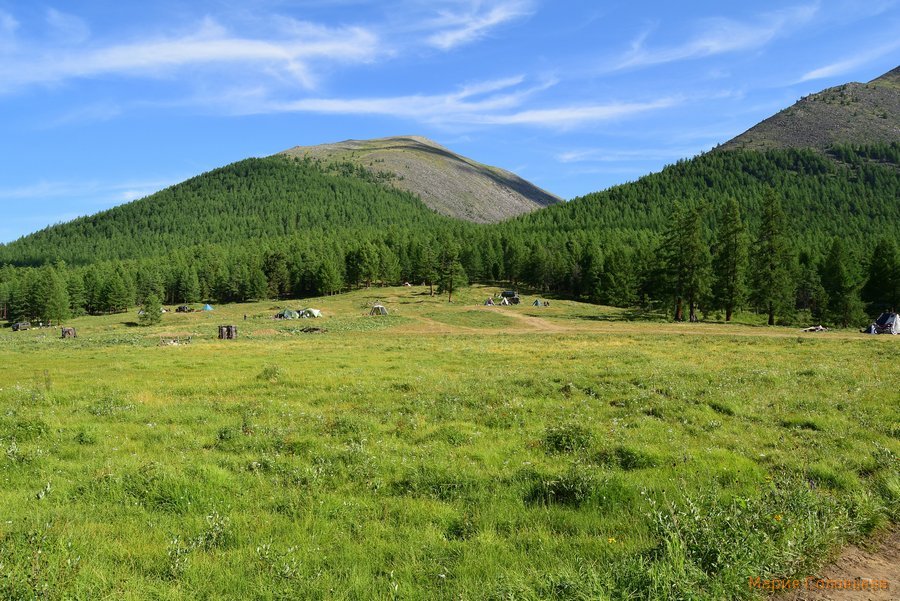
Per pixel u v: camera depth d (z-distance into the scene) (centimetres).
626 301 10269
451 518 713
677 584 466
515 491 798
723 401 1441
